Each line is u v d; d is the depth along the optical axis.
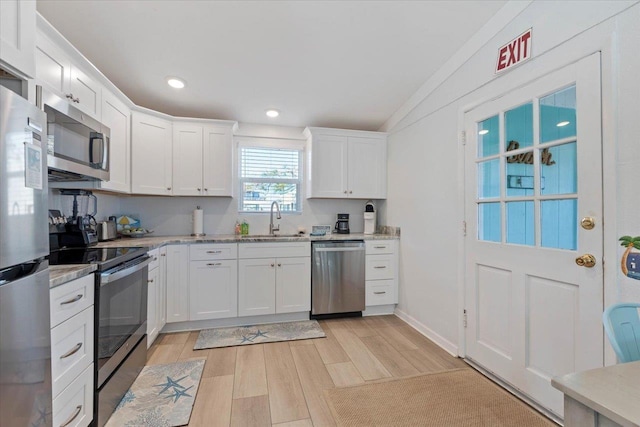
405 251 3.17
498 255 1.97
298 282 3.07
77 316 1.34
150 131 2.81
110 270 1.60
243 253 2.93
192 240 2.80
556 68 1.59
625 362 0.86
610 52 1.35
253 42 2.21
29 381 0.98
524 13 1.78
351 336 2.73
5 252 0.89
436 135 2.63
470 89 2.21
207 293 2.85
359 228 3.91
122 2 1.83
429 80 2.70
